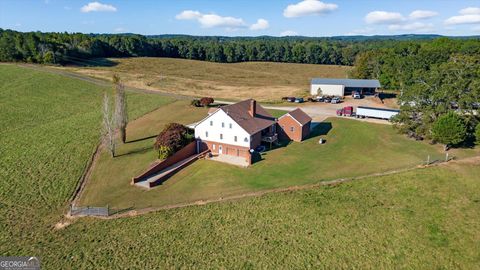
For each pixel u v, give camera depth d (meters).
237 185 40.41
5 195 38.31
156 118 69.12
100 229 32.12
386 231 30.78
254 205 35.50
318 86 92.25
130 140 56.03
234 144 49.16
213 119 49.81
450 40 127.06
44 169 44.91
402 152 49.53
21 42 126.94
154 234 31.03
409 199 35.88
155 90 98.50
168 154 45.72
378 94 93.50
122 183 41.50
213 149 51.09
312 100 85.88
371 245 29.02
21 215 34.59
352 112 71.12
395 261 27.20
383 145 52.84
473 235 29.95
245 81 128.25
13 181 41.53
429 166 43.62
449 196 36.12
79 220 33.72
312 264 26.88
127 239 30.41
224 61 199.25
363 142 54.56
